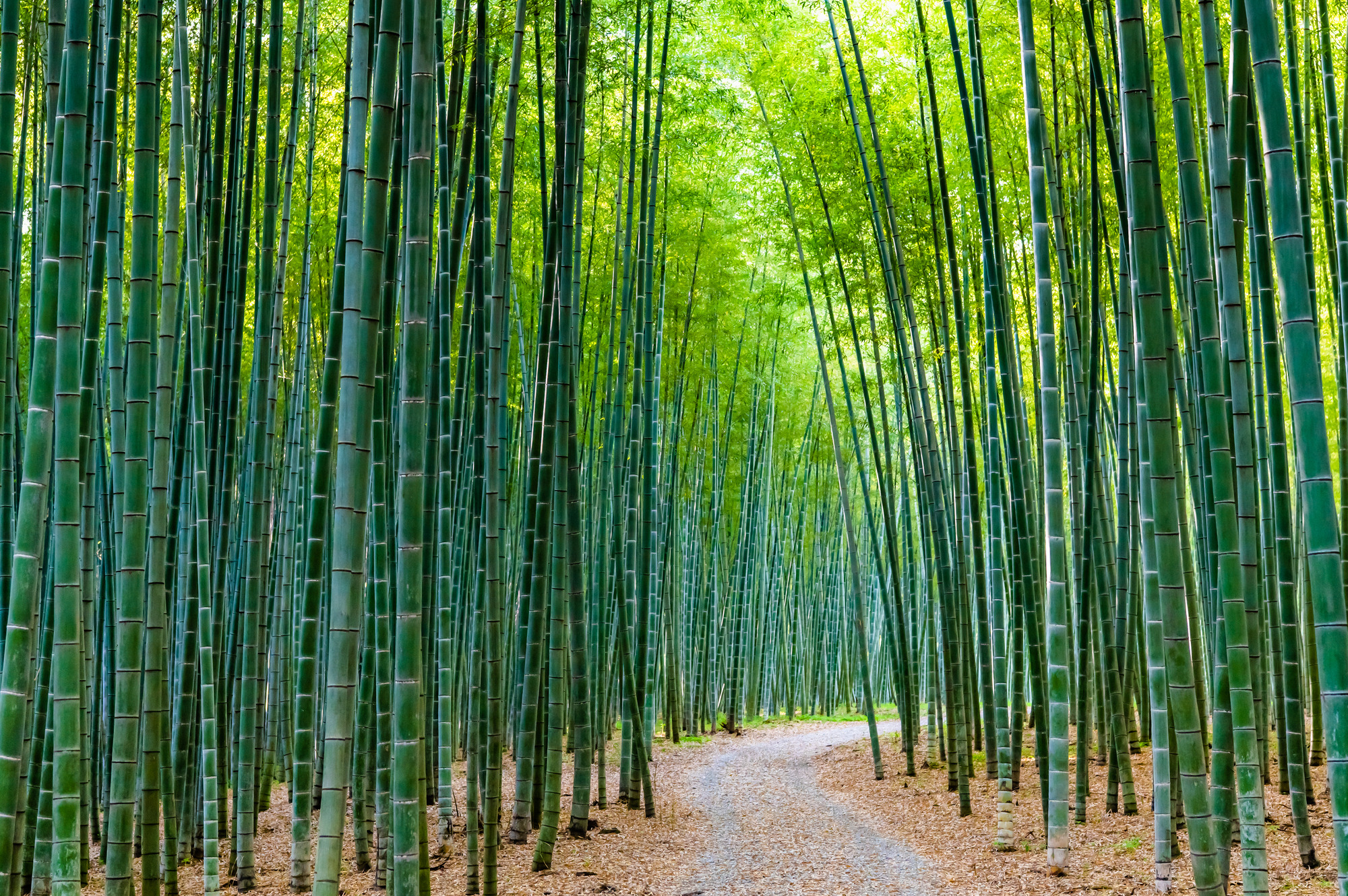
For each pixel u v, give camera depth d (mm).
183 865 6578
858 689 22562
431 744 7969
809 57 10172
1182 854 5977
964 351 8414
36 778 5672
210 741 5359
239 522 8250
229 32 6082
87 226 5434
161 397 4398
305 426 9219
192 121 6344
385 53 3396
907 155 9695
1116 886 5566
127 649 4047
